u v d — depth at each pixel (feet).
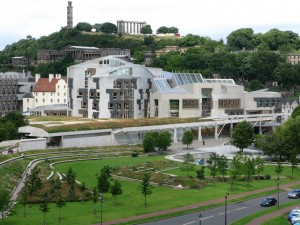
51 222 419.74
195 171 647.15
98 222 422.82
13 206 461.37
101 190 490.90
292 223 426.51
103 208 472.44
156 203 492.95
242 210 472.44
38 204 483.51
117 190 484.74
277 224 423.23
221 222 428.15
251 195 534.37
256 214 456.04
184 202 497.87
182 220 433.89
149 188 508.94
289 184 595.06
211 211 467.93
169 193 537.24
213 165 643.04
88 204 487.20
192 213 458.91
